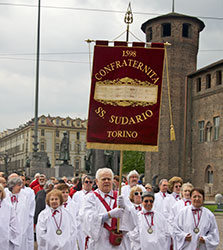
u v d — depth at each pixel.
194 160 53.44
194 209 9.05
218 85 50.12
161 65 7.89
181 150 54.00
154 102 7.83
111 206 7.39
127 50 7.90
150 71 7.89
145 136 7.77
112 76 7.89
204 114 52.19
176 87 54.78
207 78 52.75
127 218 7.24
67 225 9.05
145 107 7.83
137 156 77.25
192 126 54.22
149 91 7.86
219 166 48.59
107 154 43.34
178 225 9.11
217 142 49.31
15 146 123.62
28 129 112.75
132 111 7.81
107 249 7.18
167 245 9.38
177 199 11.18
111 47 7.91
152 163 54.50
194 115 54.09
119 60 7.90
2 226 8.66
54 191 9.09
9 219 8.83
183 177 53.38
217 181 48.72
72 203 10.52
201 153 52.19
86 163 43.56
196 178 52.69
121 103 7.82
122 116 7.80
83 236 11.36
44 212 9.06
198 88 54.34
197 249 8.88
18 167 118.69
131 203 10.07
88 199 7.39
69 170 38.38
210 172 50.56
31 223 10.95
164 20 55.97
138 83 7.87
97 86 7.87
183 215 9.12
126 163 76.94
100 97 7.85
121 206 7.13
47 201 9.08
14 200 10.22
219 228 19.72
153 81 7.87
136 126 7.78
